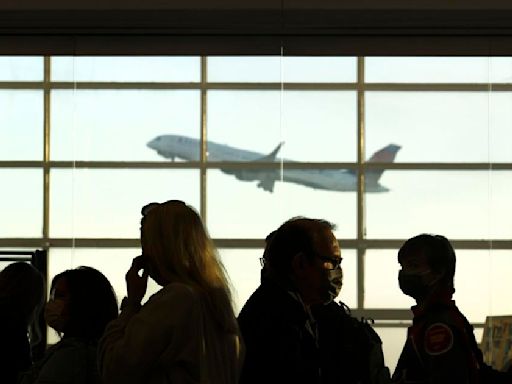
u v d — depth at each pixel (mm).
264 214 11391
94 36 11688
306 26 11664
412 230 11344
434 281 5254
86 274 5609
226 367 4566
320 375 5047
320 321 5348
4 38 11688
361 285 11305
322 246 5016
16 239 11336
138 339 4285
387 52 11609
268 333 4891
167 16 11609
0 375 6930
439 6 11547
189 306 4371
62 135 11484
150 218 4574
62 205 11375
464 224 11359
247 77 11609
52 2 11578
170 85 11586
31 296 7129
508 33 11633
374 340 5527
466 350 5039
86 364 5395
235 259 11344
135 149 11477
